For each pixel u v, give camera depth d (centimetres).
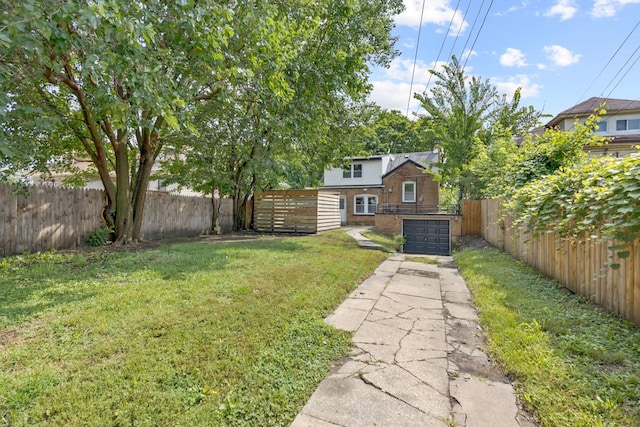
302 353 259
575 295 398
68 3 274
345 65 751
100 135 709
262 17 462
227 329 278
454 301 429
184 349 240
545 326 306
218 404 188
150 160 786
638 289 294
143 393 188
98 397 183
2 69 330
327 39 780
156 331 266
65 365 212
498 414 192
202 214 1127
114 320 282
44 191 628
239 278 438
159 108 377
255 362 234
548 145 749
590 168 385
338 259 635
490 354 269
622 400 192
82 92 548
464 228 1277
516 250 674
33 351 228
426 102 1511
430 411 195
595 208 319
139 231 786
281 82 547
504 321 327
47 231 631
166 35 459
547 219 441
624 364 231
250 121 786
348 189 2081
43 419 165
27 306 311
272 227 1248
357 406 199
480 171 1205
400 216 1511
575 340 271
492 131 1534
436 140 1748
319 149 1048
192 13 375
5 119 384
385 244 1123
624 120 1862
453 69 1427
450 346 288
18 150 470
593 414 182
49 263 499
